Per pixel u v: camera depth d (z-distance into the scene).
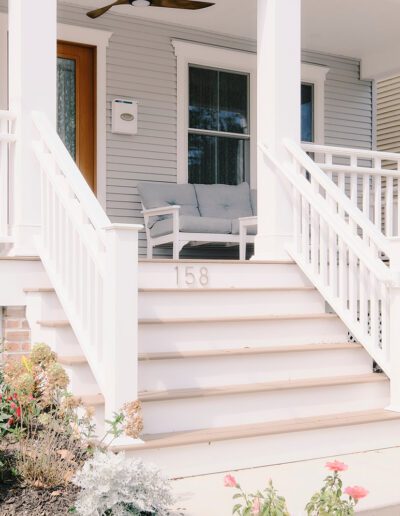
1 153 4.95
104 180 7.62
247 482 3.51
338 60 9.26
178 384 4.15
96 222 3.70
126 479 2.79
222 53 8.34
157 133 7.94
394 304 4.40
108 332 3.55
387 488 3.40
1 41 7.09
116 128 7.62
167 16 7.84
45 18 4.99
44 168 4.73
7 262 4.62
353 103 9.36
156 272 4.84
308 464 3.86
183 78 8.09
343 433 4.08
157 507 2.84
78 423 3.43
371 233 4.67
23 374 3.77
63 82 7.58
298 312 5.10
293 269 5.34
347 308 5.30
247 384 4.34
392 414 4.30
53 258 4.54
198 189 7.82
